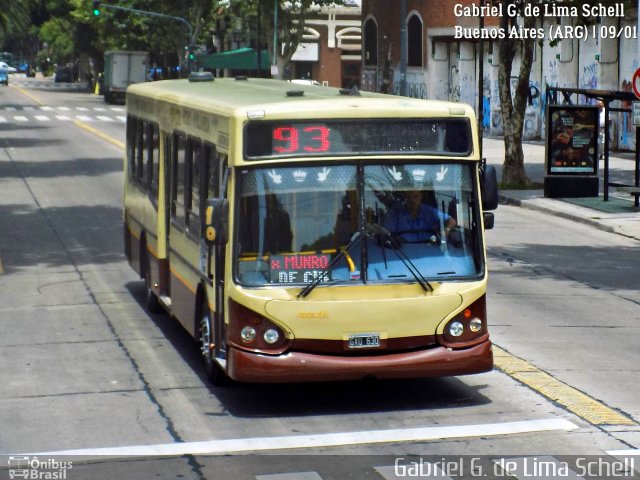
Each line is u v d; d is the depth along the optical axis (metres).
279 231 13.55
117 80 106.88
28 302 21.19
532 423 13.35
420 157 13.84
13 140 63.47
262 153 13.58
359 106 13.71
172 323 19.33
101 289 22.52
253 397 14.66
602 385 15.16
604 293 22.39
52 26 164.12
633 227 31.53
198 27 102.56
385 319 13.55
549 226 32.91
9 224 31.77
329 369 13.39
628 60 52.84
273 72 86.31
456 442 12.63
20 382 15.43
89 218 33.03
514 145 42.16
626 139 53.25
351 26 111.12
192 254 16.06
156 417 13.74
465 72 68.94
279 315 13.38
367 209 13.69
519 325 19.17
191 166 16.34
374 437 12.85
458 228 13.95
